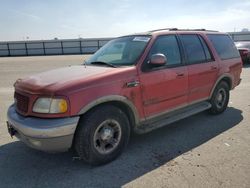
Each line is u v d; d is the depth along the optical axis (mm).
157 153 3990
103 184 3199
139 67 3922
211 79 5285
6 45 32594
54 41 33969
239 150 4008
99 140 3590
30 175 3443
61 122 3166
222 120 5465
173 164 3625
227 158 3754
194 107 5102
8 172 3521
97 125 3488
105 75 3562
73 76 3592
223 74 5562
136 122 4000
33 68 16422
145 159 3801
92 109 3484
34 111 3297
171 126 5156
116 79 3615
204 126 5129
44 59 24594
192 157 3820
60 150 3316
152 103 4133
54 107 3188
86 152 3467
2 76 12992
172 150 4082
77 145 3463
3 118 5879
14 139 4641
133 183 3191
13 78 12273
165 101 4344
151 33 4469
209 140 4438
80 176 3393
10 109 3812
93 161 3561
